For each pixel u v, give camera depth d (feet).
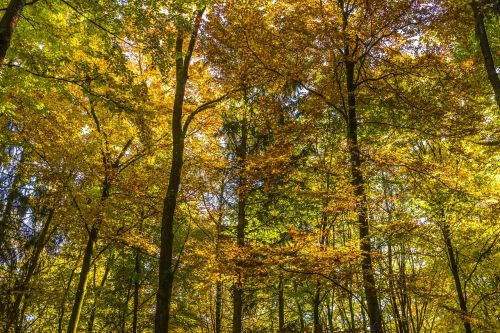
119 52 29.19
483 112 37.01
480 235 39.34
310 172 35.78
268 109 37.01
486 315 46.91
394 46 34.81
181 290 61.82
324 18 31.83
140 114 31.27
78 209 41.45
